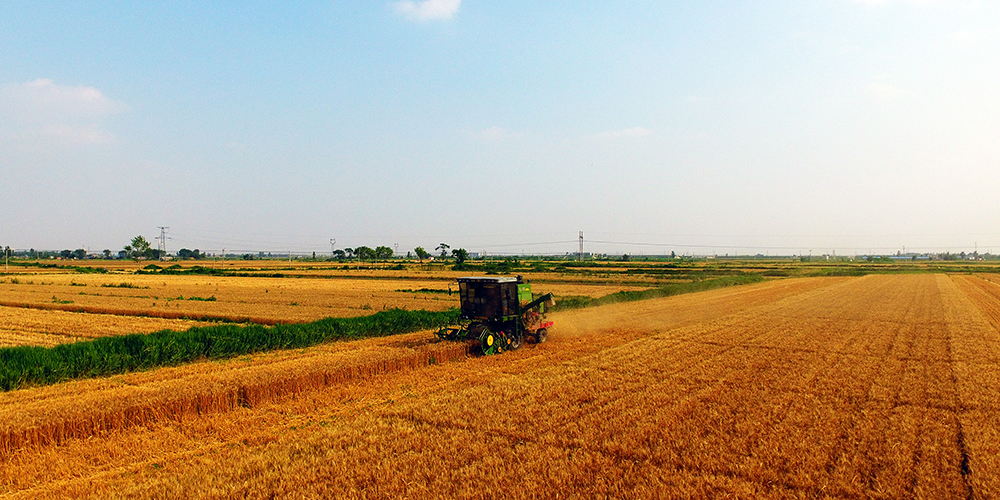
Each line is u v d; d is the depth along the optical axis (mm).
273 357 19109
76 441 10203
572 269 112625
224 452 9727
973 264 173375
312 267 136500
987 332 25281
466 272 105562
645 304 42250
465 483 8156
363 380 15445
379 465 8859
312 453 9555
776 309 37312
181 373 16016
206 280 80688
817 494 7895
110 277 86000
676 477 8328
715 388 13945
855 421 11078
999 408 12242
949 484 8156
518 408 12133
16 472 8797
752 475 8453
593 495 7797
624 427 10734
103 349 17266
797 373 15828
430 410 12039
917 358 18469
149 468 9133
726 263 169625
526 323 22062
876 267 140000
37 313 36031
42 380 15344
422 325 27844
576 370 16375
